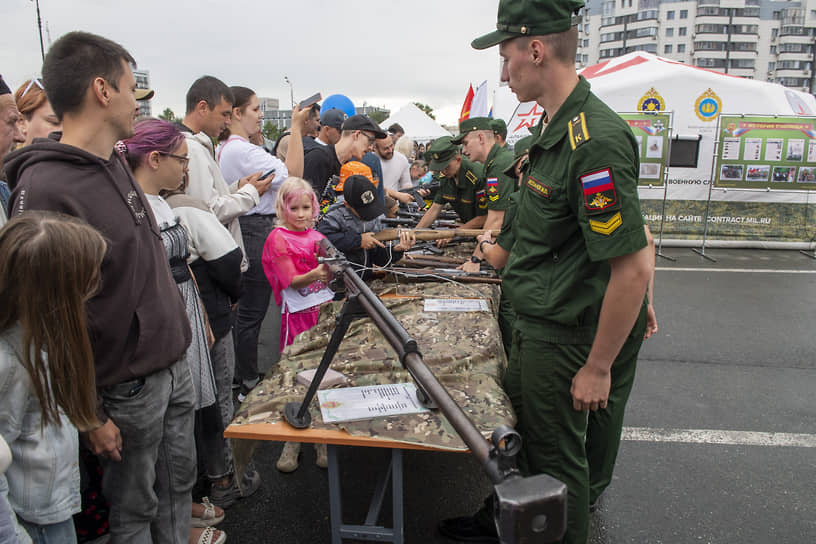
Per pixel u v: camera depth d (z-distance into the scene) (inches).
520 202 72.2
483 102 244.7
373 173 174.7
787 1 4010.8
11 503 53.3
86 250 50.4
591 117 61.3
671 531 91.7
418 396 72.2
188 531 75.4
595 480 91.4
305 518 95.0
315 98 146.9
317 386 65.8
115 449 61.3
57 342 50.3
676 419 128.9
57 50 57.5
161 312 63.9
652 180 319.3
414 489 102.4
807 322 195.5
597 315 68.7
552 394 70.4
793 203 316.5
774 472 107.9
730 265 282.8
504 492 30.7
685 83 312.5
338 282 65.4
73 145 58.7
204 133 118.0
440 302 111.8
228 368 101.6
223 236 93.9
